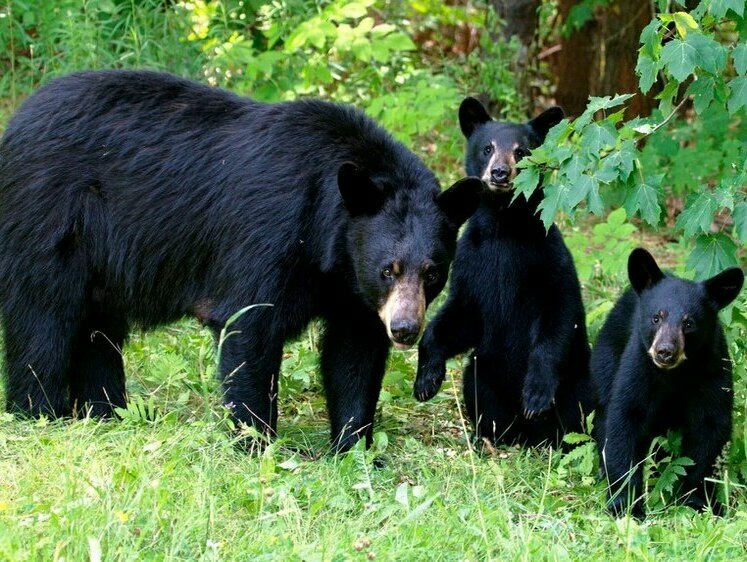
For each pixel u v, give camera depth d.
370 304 10.42
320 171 10.61
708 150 19.14
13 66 19.27
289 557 7.77
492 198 12.12
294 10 20.47
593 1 21.88
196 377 12.44
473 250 12.30
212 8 20.69
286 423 12.06
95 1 18.56
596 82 23.44
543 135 12.98
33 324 11.20
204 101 11.32
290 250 10.45
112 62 18.34
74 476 8.88
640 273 10.36
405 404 12.78
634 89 21.88
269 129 10.86
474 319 12.42
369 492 9.30
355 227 10.37
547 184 10.87
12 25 19.92
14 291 11.20
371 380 11.20
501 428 12.39
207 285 10.98
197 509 8.43
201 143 11.05
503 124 12.85
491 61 21.08
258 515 8.69
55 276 11.11
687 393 10.14
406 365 13.23
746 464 10.38
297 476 9.49
